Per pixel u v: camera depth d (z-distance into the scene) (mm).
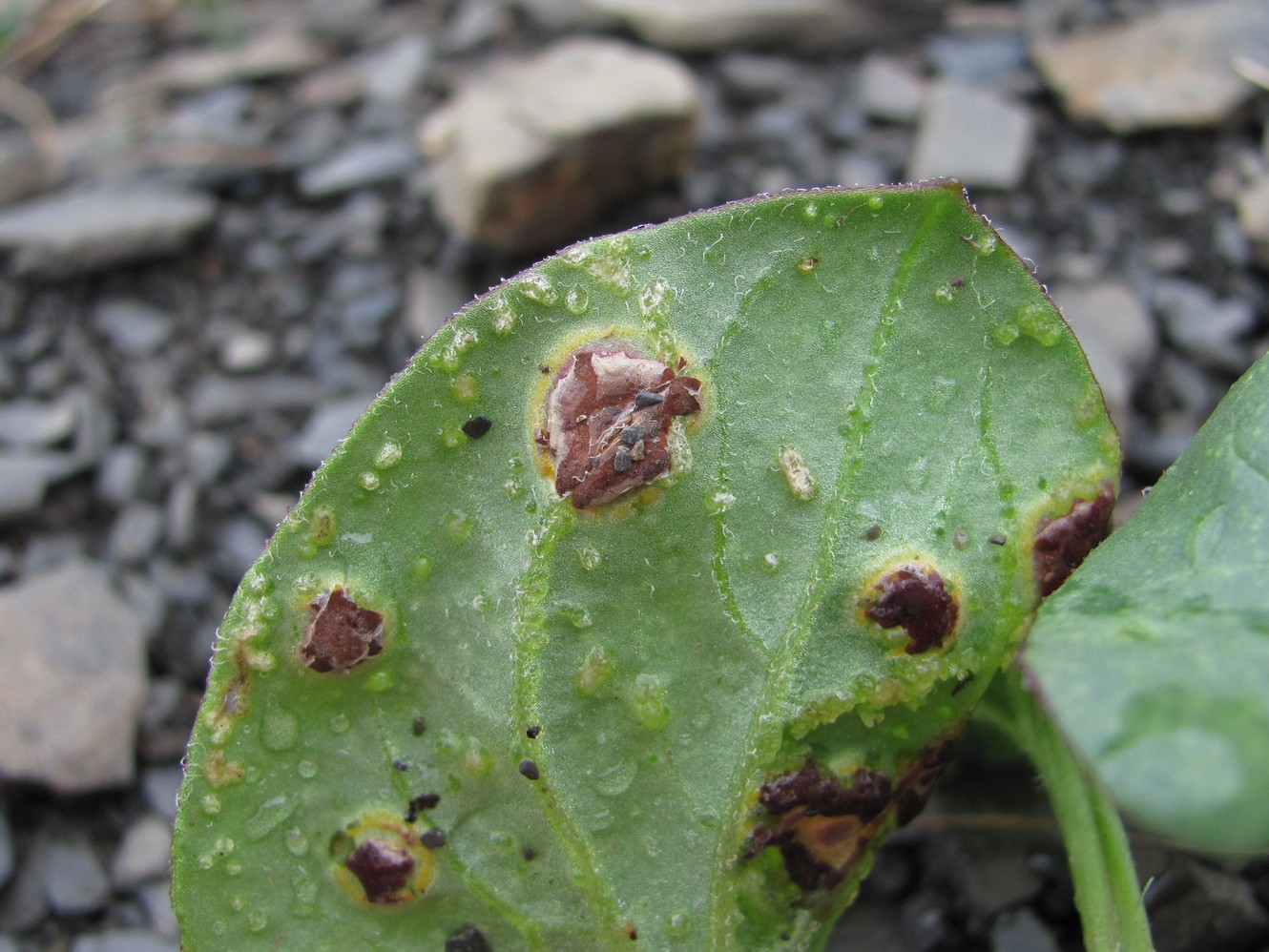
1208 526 50
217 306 98
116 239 98
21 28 124
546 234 97
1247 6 101
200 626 83
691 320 54
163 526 87
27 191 107
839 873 57
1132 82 99
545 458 54
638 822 55
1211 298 89
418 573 54
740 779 55
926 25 111
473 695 54
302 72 118
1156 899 61
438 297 96
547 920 55
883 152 101
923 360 55
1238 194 94
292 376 94
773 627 55
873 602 54
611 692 55
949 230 55
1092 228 94
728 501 54
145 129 112
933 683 55
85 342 96
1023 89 103
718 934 55
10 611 79
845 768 56
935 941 65
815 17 110
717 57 111
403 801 55
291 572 53
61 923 72
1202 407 85
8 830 73
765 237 55
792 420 55
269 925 55
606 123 94
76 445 91
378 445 53
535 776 54
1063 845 66
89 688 77
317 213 103
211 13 124
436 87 113
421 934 56
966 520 55
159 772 77
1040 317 55
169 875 73
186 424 91
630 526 54
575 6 117
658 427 54
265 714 54
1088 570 51
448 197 97
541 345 54
